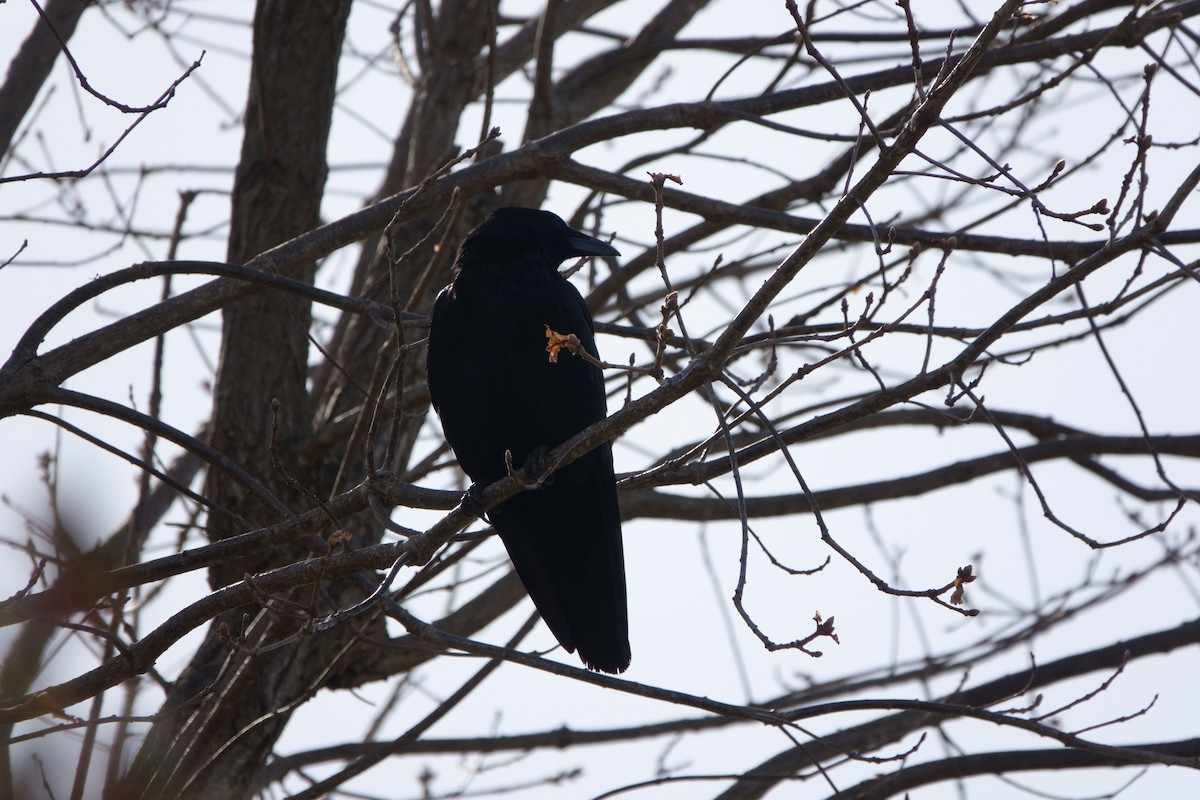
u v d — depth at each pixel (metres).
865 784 12.17
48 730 7.93
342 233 11.12
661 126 11.80
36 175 8.46
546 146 11.59
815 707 8.62
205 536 13.11
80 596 7.65
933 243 11.04
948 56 7.73
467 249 10.95
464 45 15.70
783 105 12.05
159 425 9.38
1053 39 11.73
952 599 7.17
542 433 10.48
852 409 8.41
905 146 7.05
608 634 10.59
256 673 11.43
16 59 13.16
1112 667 13.28
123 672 8.41
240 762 11.64
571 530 10.66
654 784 10.13
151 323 10.24
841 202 7.12
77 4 13.26
